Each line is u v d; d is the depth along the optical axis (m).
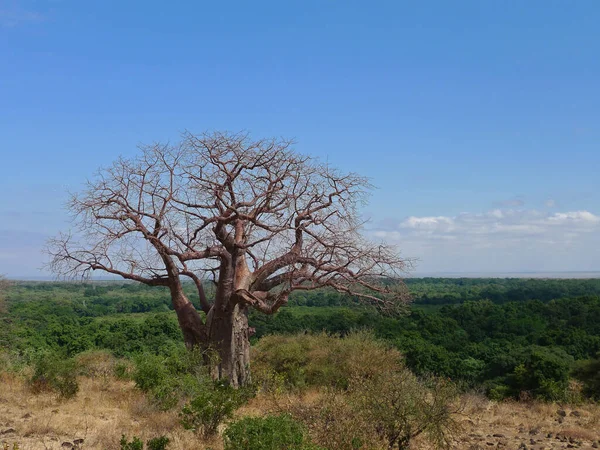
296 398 12.04
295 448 6.32
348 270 14.34
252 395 13.11
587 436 10.74
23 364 16.81
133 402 11.23
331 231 14.27
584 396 18.30
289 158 14.02
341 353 16.23
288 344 17.56
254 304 13.98
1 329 24.56
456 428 8.61
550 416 13.94
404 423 8.20
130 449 7.25
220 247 14.03
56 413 10.21
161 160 13.98
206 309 14.98
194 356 13.40
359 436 7.70
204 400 8.59
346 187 14.40
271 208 14.11
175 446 7.86
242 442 6.36
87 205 13.66
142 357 13.41
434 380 9.37
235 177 14.04
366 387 8.53
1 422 9.05
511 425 12.19
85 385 13.97
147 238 13.73
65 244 13.99
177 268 14.22
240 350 14.38
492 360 24.56
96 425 9.32
